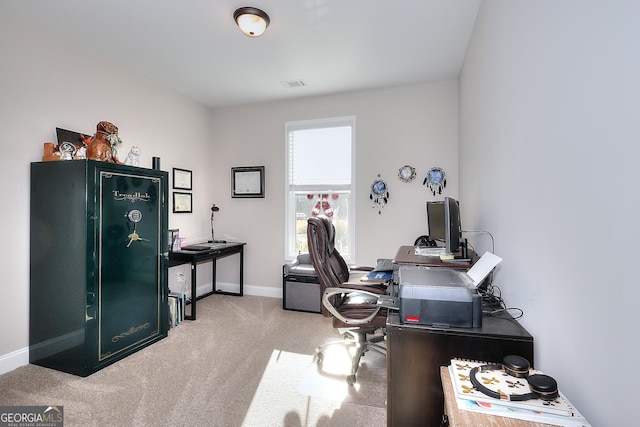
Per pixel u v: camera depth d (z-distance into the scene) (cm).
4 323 218
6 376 213
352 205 376
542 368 112
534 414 82
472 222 252
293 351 253
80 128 266
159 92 348
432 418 127
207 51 281
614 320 73
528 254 126
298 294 353
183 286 386
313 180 395
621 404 71
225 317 333
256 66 310
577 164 89
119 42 265
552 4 103
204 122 419
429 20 235
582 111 86
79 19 231
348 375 214
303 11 224
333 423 168
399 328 129
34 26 234
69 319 217
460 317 126
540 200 114
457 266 193
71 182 216
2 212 216
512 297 145
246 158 420
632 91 66
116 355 234
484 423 80
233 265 428
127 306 243
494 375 99
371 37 259
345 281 261
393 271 226
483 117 208
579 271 88
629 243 67
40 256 227
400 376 130
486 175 199
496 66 172
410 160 355
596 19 79
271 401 187
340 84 353
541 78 112
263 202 414
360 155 373
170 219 365
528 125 125
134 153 264
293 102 400
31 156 231
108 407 180
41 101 238
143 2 213
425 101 350
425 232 351
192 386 202
